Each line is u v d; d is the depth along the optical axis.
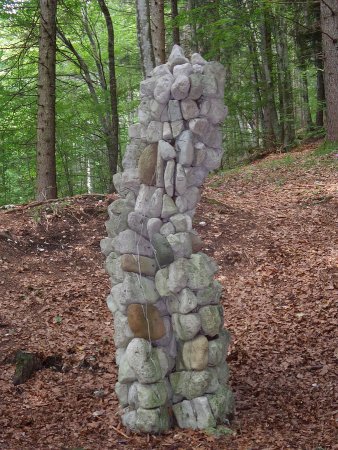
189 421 3.76
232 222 7.82
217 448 3.52
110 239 4.04
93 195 8.12
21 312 5.61
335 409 4.11
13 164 13.78
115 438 3.68
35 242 7.01
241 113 17.11
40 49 8.36
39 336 5.20
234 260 6.93
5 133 10.46
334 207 8.33
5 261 6.51
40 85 8.38
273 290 6.24
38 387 4.38
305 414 4.07
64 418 3.94
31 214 7.55
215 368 3.82
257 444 3.59
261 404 4.22
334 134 12.05
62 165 14.67
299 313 5.70
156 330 3.76
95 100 11.22
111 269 4.01
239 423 3.89
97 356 4.91
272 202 8.90
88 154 14.45
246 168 12.55
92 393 4.33
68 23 11.62
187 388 3.75
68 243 7.11
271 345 5.20
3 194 14.67
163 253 3.71
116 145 11.05
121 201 3.88
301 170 10.84
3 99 9.61
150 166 3.75
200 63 3.74
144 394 3.67
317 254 6.92
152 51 8.55
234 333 5.46
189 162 3.67
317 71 16.39
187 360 3.75
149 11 8.77
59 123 11.64
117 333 3.85
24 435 3.68
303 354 4.99
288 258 6.89
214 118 3.68
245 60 19.97
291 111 16.98
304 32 14.45
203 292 3.72
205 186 10.70
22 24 9.74
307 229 7.69
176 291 3.68
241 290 6.31
